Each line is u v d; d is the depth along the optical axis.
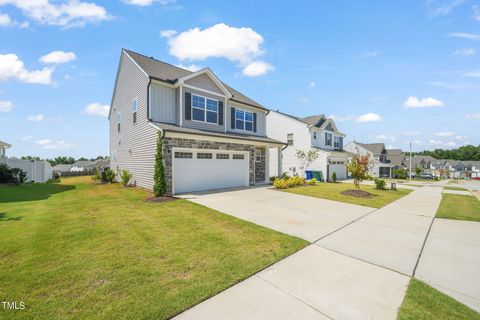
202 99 12.53
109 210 6.90
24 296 2.57
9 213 6.34
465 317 2.45
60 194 10.02
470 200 11.84
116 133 16.47
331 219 6.64
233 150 12.77
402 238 5.12
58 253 3.76
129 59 13.46
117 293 2.68
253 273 3.29
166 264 3.47
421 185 21.84
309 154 20.05
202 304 2.55
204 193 10.54
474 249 4.53
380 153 40.00
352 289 2.96
